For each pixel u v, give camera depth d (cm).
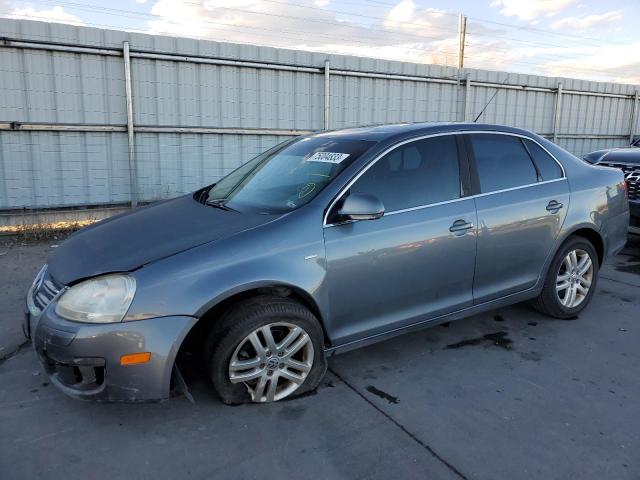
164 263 278
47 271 315
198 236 302
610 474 252
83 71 764
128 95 787
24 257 632
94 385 273
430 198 355
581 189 434
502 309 472
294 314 301
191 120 848
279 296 307
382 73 990
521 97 1215
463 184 372
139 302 267
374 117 1010
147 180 835
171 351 271
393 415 301
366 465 258
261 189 365
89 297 270
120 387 268
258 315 293
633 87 1418
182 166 855
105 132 793
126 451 268
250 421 294
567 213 422
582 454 267
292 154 396
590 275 454
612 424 294
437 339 408
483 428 289
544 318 451
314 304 310
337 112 968
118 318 265
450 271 362
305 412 304
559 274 435
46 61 740
